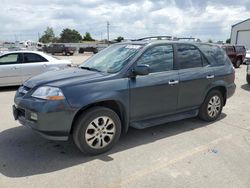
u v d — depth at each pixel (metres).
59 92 3.74
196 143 4.62
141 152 4.24
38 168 3.70
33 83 4.12
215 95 5.68
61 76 4.22
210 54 5.61
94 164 3.83
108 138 4.19
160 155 4.14
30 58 9.92
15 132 5.05
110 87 4.06
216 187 3.28
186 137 4.89
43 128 3.71
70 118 3.78
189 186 3.29
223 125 5.61
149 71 4.51
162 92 4.68
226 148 4.43
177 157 4.07
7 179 3.41
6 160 3.93
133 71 4.28
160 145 4.52
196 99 5.30
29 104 3.82
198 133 5.11
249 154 4.20
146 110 4.56
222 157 4.09
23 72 9.73
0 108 6.94
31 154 4.13
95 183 3.34
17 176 3.48
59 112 3.70
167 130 5.25
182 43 5.10
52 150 4.27
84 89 3.87
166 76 4.71
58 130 3.76
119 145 4.50
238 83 11.68
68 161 3.91
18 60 9.73
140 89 4.37
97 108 3.99
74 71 4.55
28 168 3.70
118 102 4.19
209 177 3.50
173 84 4.80
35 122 3.77
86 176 3.50
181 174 3.57
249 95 8.94
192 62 5.22
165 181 3.40
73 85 3.85
